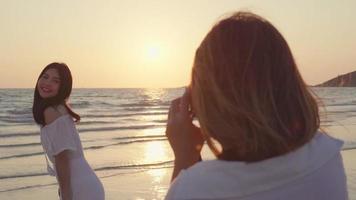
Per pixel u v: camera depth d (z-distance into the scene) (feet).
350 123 97.81
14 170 47.73
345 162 47.62
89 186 15.07
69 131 14.96
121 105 173.88
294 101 4.06
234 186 3.82
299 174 3.92
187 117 4.46
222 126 3.91
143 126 100.99
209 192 3.80
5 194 37.37
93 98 226.38
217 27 4.17
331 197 4.03
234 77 3.93
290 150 3.92
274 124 3.91
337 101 217.15
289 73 4.09
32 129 89.45
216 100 3.93
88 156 57.36
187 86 4.49
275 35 4.13
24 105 152.56
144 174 45.11
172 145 4.55
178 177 4.01
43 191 38.60
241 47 4.00
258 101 3.87
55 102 14.94
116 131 90.33
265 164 3.87
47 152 15.17
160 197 35.45
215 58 4.01
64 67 15.11
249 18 4.20
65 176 14.90
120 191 37.11
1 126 95.35
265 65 3.97
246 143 3.86
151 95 273.13
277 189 3.88
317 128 4.26
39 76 15.11
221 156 4.07
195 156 4.46
